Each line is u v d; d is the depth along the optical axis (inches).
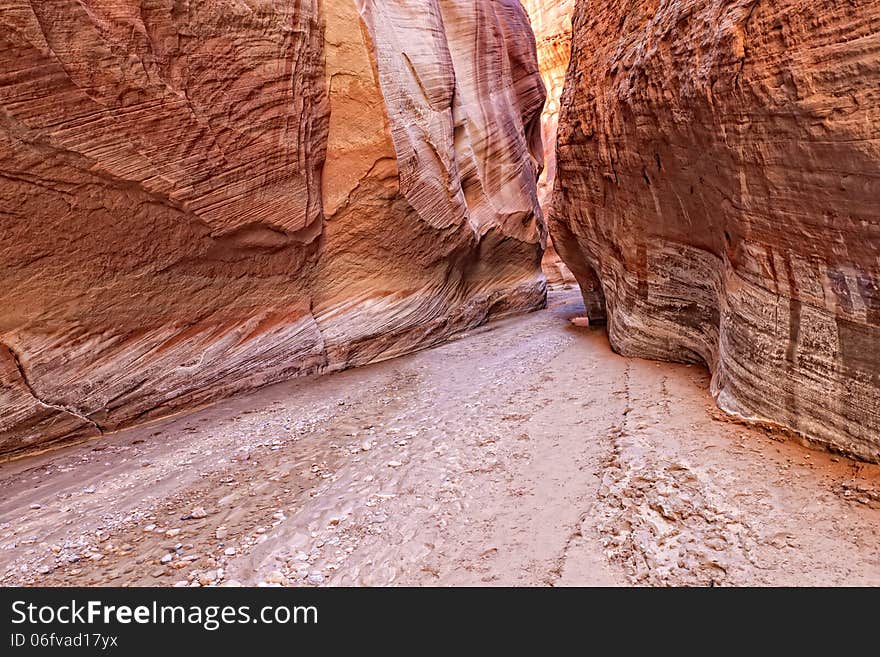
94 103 228.4
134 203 251.6
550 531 149.5
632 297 316.2
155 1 245.4
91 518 177.5
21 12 200.7
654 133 240.8
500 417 248.1
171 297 281.6
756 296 187.2
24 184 216.4
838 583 115.5
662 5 234.7
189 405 289.0
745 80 168.6
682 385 245.8
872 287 142.9
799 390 169.3
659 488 160.6
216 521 173.3
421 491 183.2
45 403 235.1
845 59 135.9
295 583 138.3
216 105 276.7
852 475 147.0
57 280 237.3
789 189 162.6
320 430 256.8
